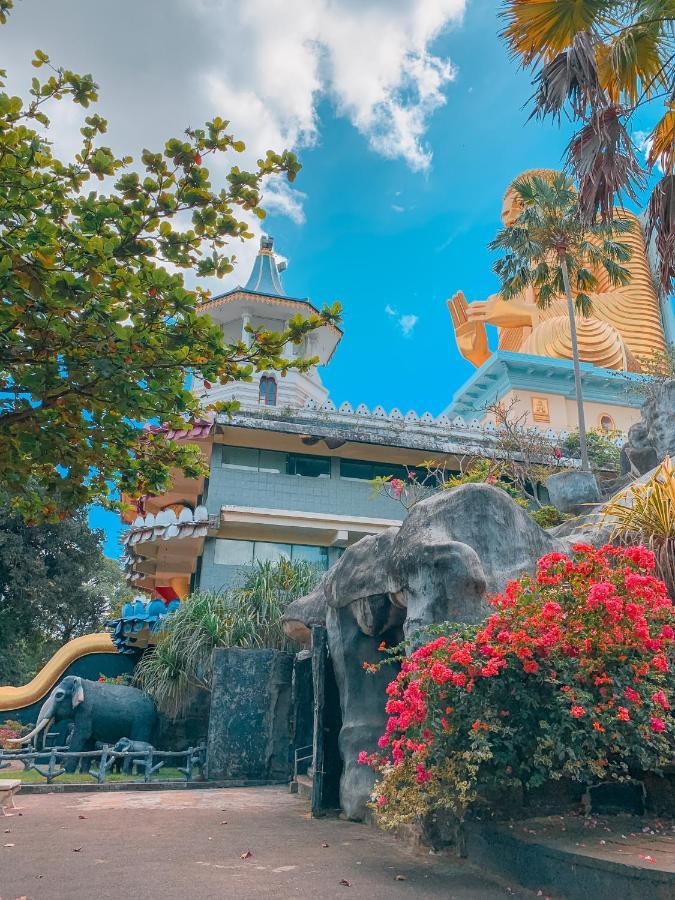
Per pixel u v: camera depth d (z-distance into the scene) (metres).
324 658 9.66
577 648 5.96
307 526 21.28
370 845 7.03
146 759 12.83
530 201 21.14
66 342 6.47
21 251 5.82
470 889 5.31
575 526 10.28
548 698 5.95
